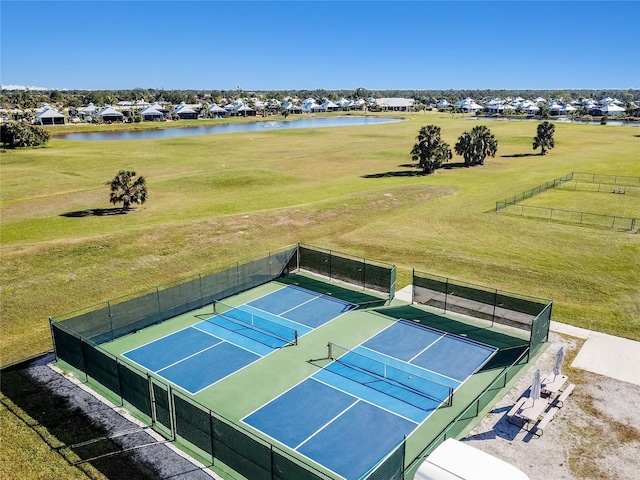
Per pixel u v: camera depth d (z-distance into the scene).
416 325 29.41
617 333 27.75
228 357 25.84
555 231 47.72
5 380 23.36
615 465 17.86
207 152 106.00
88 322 26.58
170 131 162.38
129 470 17.52
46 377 23.58
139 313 28.88
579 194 64.31
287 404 21.73
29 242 43.09
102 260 38.16
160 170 82.69
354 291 34.50
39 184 70.62
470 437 19.28
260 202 61.19
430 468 13.96
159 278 36.75
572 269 37.75
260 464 16.14
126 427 19.91
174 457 18.17
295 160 95.38
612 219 51.78
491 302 29.44
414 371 24.45
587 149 108.06
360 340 27.64
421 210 56.81
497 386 21.78
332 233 48.38
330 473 17.66
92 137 140.12
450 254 41.75
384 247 43.94
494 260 40.09
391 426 20.27
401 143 121.25
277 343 27.27
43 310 31.11
